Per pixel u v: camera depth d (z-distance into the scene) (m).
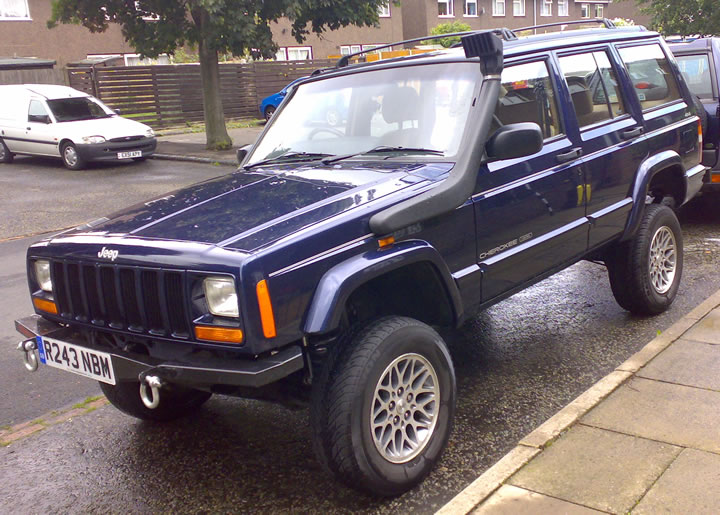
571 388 4.39
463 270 3.78
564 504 3.00
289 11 15.01
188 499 3.47
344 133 4.30
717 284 6.15
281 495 3.44
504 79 4.17
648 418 3.69
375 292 3.77
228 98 26.03
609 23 5.51
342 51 34.62
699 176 5.83
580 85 4.72
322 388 3.09
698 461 3.25
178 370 3.00
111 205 11.89
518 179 4.07
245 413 4.40
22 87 17.36
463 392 4.44
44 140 16.47
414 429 3.38
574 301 6.05
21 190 13.71
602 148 4.73
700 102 7.66
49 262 3.55
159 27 16.52
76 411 4.56
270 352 3.00
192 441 4.07
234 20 14.92
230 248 2.97
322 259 3.08
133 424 4.33
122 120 17.02
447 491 3.36
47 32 26.06
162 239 3.19
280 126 4.64
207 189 3.93
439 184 3.56
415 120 4.04
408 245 3.39
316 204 3.36
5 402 4.75
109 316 3.31
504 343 5.23
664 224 5.31
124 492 3.57
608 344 5.03
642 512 2.90
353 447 3.07
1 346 5.76
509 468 3.29
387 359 3.17
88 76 22.41
